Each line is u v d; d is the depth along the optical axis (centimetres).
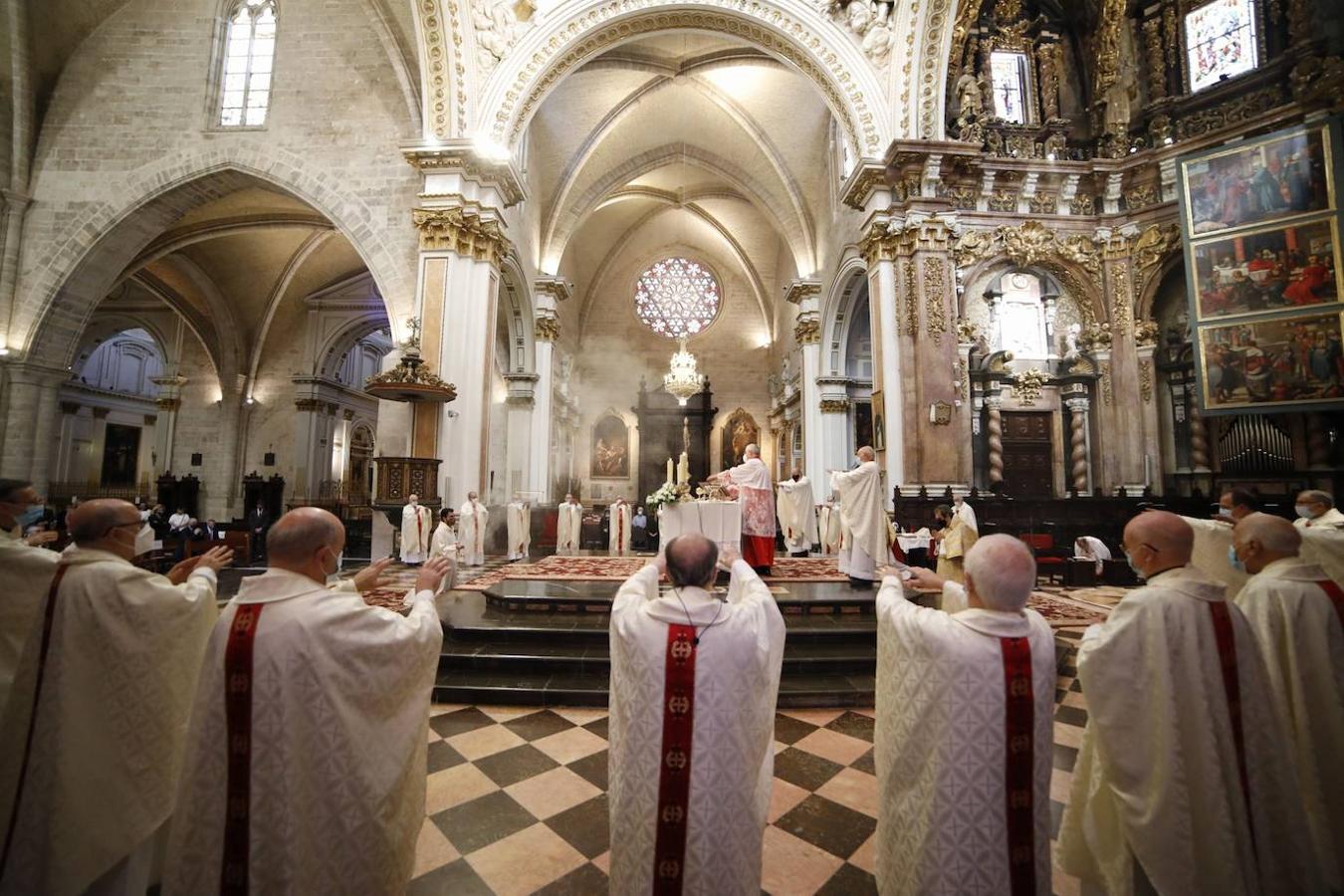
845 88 1140
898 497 1043
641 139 1761
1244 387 916
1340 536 338
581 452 2455
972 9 1118
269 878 171
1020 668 180
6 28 1165
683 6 1123
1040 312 1155
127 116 1223
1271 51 1023
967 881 173
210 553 254
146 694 211
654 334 2536
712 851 179
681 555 200
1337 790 221
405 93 1199
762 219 2241
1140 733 188
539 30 1129
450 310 1084
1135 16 1176
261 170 1205
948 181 1118
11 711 199
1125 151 1155
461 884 248
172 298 1872
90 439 2492
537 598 612
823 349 1680
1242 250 928
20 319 1166
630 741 191
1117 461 1103
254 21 1268
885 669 209
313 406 2017
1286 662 234
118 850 202
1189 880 173
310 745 180
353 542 1599
